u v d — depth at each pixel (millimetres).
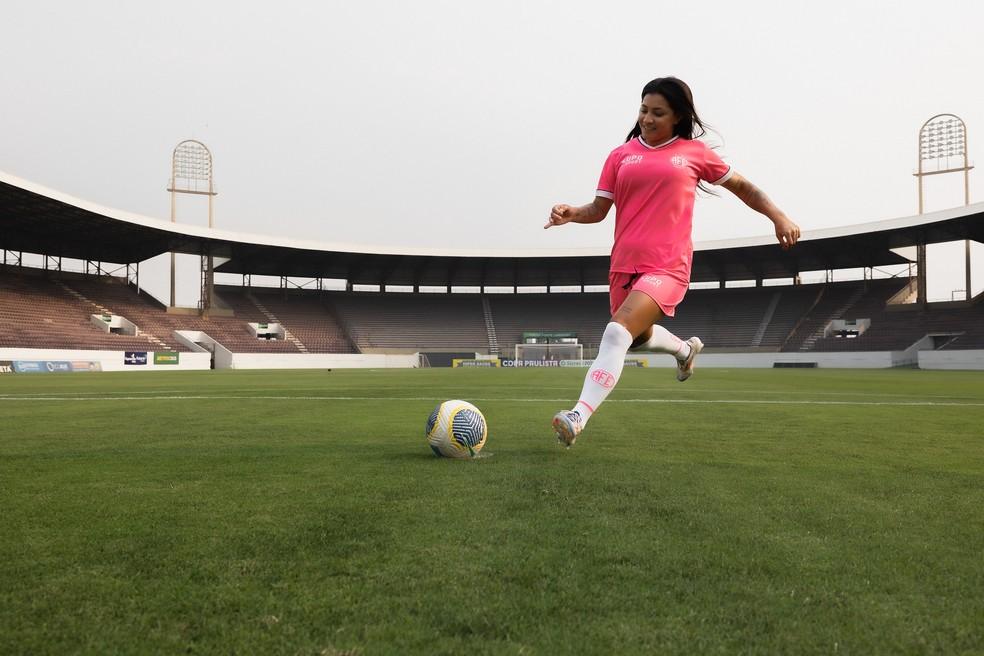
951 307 45875
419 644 1518
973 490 3279
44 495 3156
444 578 1955
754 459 4297
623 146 3744
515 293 63844
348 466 3988
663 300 3498
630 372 32875
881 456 4445
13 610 1734
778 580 1947
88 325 42594
